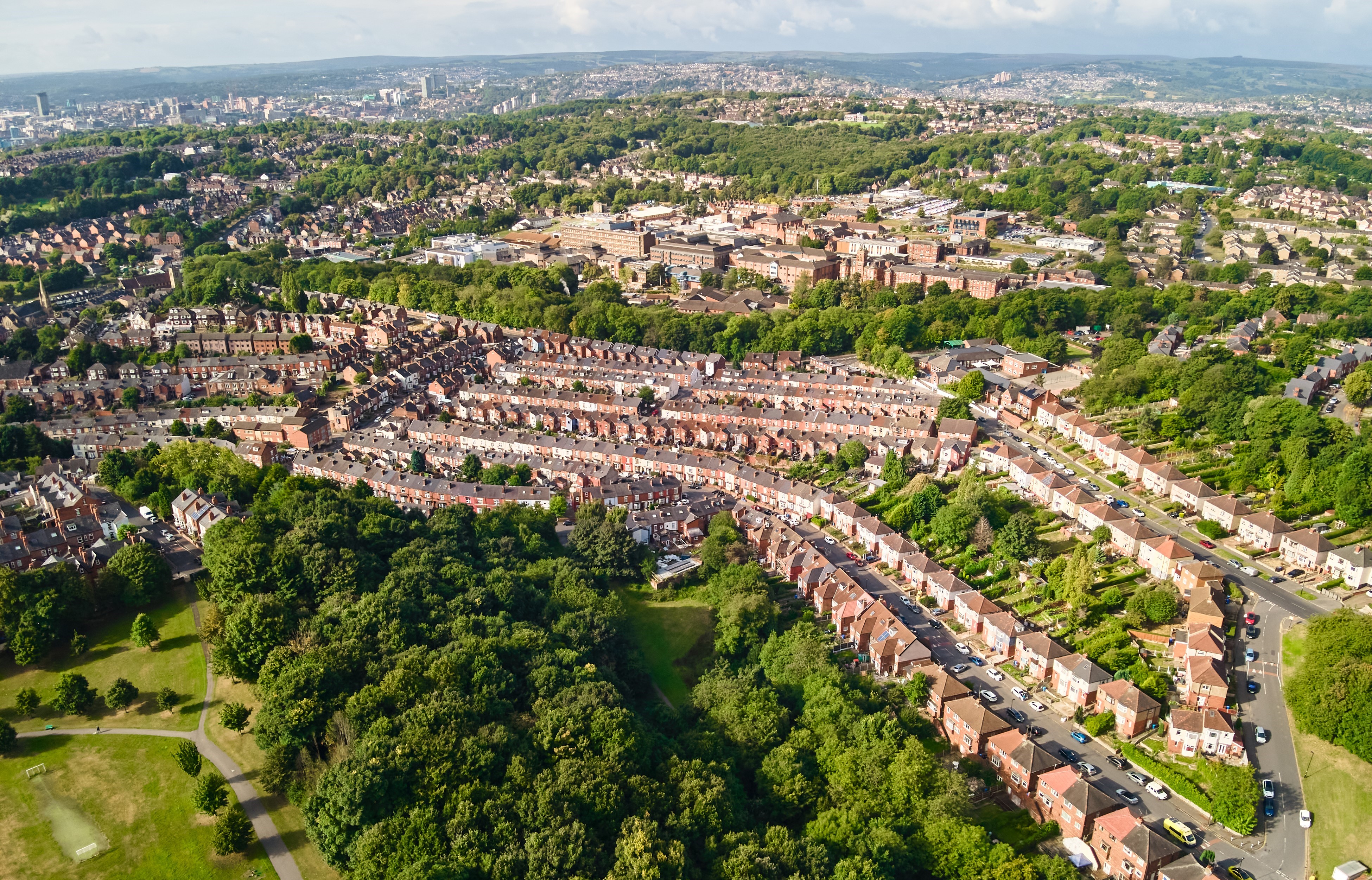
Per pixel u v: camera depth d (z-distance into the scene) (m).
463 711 196.75
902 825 192.00
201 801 186.88
